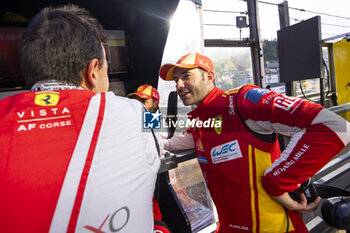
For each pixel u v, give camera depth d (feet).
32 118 1.17
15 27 3.93
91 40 1.45
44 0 4.09
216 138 2.82
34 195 0.99
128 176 1.20
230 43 15.49
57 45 1.33
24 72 1.40
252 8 15.85
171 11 4.63
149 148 1.39
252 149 2.59
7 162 1.02
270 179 2.42
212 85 3.14
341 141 2.11
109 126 1.24
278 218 2.60
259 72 16.11
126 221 1.16
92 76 1.47
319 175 6.73
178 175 4.90
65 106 1.24
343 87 16.98
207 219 4.82
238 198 2.72
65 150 1.10
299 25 12.46
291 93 14.12
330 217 2.79
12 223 0.96
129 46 5.16
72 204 1.03
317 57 11.63
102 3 4.58
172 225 3.52
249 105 2.51
